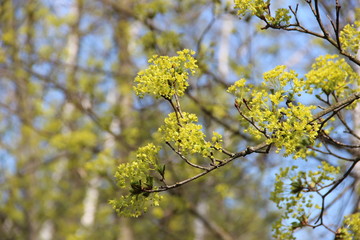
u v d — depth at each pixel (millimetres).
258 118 2602
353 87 3627
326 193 3242
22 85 9820
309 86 2795
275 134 2576
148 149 2684
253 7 2758
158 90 2631
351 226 3451
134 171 2664
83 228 10109
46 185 10797
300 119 2557
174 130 2641
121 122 8758
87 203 10586
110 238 9789
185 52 2660
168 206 8227
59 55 9617
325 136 3029
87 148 8641
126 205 2645
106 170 7426
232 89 2688
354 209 4367
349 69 2971
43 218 10719
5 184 10680
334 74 2859
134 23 9656
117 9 8883
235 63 7473
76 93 8891
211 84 7281
